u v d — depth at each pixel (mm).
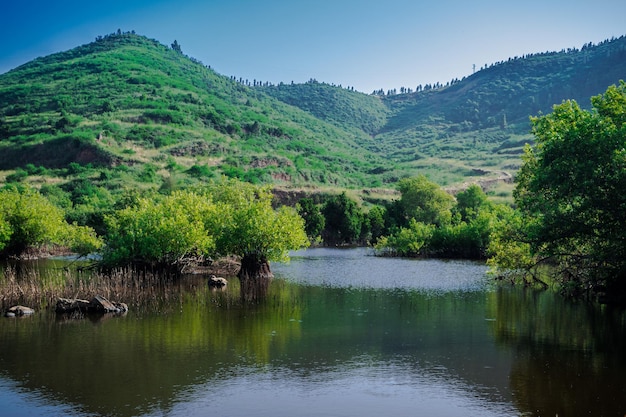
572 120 36719
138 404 18703
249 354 24891
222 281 46031
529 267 43438
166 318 32594
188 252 50781
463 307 37781
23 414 17812
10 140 177375
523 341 27734
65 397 19281
